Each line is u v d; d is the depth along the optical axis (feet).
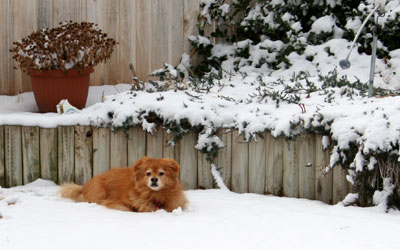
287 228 12.63
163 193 14.42
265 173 17.40
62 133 18.19
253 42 26.76
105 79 24.30
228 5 26.43
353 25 24.07
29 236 11.73
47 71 19.92
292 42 24.48
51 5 23.08
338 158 15.78
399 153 14.37
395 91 19.83
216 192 17.08
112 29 24.36
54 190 17.25
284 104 18.52
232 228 12.55
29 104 21.75
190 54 26.58
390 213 14.84
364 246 11.24
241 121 17.28
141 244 11.22
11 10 22.34
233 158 17.63
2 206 14.66
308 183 16.97
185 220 13.25
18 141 18.17
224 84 21.71
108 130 18.29
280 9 26.27
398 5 23.36
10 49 21.70
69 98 20.35
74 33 20.10
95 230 12.21
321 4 25.79
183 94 19.36
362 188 15.70
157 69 25.59
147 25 25.13
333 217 13.74
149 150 18.25
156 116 17.99
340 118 16.17
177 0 25.84
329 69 22.88
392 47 24.03
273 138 17.20
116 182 15.25
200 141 17.52
